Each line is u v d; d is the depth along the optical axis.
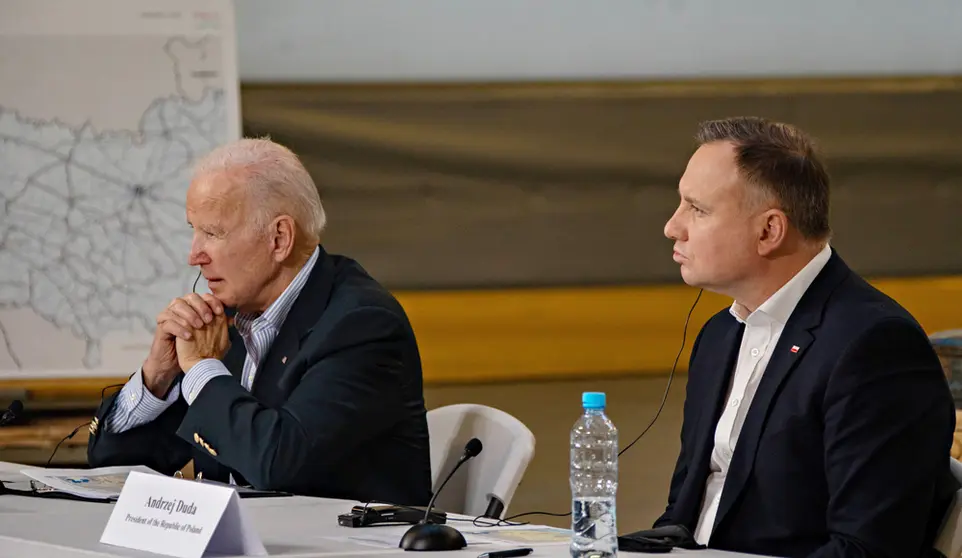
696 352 4.30
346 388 4.53
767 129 3.91
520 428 4.88
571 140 8.69
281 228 4.82
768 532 3.64
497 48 8.73
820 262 3.88
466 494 4.91
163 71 7.98
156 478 3.10
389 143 8.49
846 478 3.44
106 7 7.93
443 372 8.52
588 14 8.79
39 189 7.82
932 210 9.06
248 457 4.36
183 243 7.99
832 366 3.59
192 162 7.98
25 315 7.79
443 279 8.57
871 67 9.11
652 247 8.80
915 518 3.38
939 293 9.02
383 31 8.59
